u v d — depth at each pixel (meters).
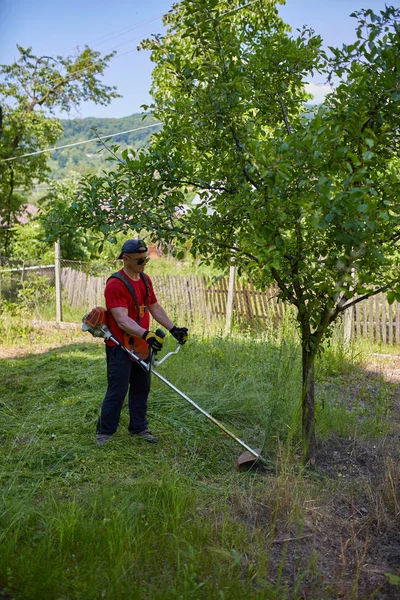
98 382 7.22
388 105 4.20
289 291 4.71
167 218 4.75
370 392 7.23
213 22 4.59
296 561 3.58
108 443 5.26
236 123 4.73
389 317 9.82
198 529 3.71
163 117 4.96
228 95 4.59
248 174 4.48
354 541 3.87
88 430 5.64
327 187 3.55
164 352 8.13
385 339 9.87
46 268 14.76
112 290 5.15
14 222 24.25
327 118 4.25
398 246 4.47
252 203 4.23
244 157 4.41
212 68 4.66
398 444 5.50
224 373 7.25
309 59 5.04
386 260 4.02
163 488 4.18
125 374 5.26
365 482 4.66
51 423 5.85
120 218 4.65
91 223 4.64
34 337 11.26
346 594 3.30
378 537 3.96
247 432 5.66
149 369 5.08
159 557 3.48
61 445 5.25
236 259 4.98
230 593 3.12
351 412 6.20
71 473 4.66
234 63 4.77
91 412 6.10
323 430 5.64
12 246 21.27
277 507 4.03
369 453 5.29
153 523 3.76
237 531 3.79
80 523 3.64
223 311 11.52
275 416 5.47
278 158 3.83
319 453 5.26
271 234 3.96
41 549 3.40
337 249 4.21
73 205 4.60
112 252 19.19
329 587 3.33
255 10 11.55
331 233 4.14
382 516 4.12
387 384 7.66
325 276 4.17
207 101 4.63
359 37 4.15
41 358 9.21
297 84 5.20
